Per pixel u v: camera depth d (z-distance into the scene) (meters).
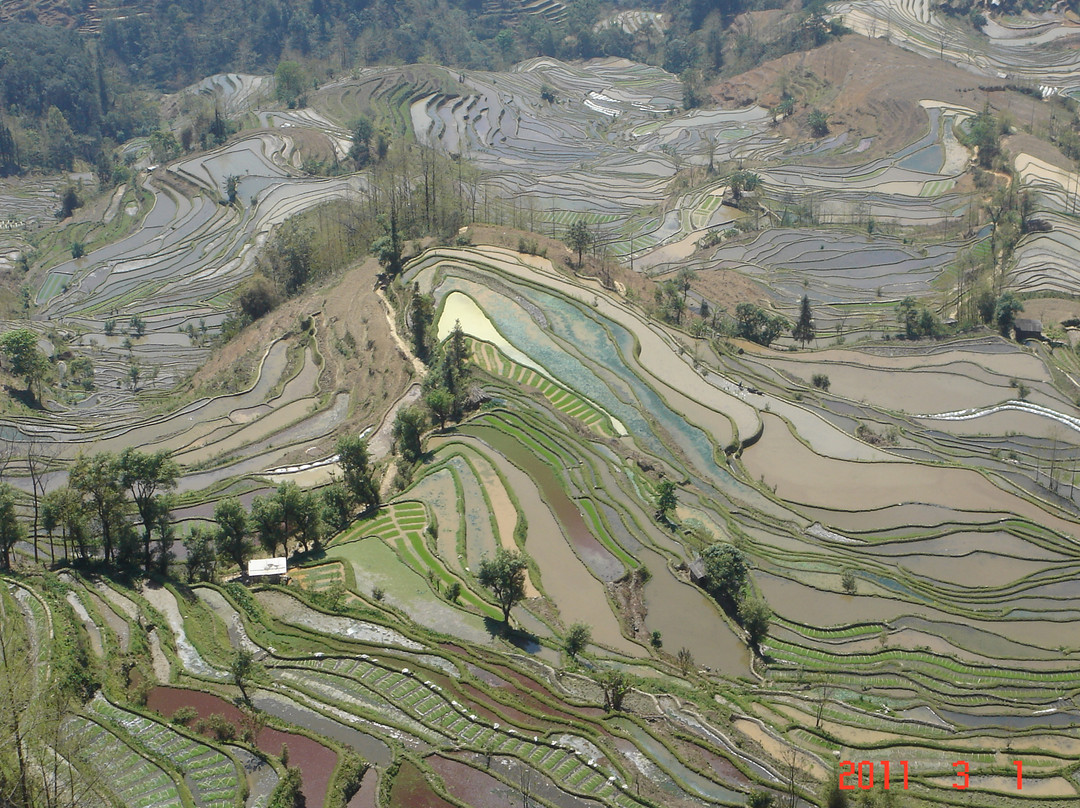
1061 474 93.00
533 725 53.66
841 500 87.19
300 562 73.56
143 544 74.75
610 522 80.75
